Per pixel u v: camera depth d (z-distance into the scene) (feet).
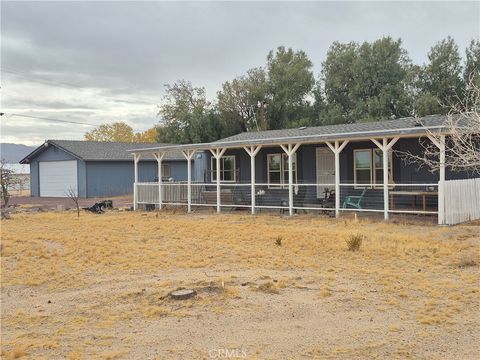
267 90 161.79
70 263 35.50
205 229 49.70
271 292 26.03
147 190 76.07
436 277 28.35
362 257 34.24
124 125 227.40
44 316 23.79
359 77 149.59
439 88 134.00
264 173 71.72
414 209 56.08
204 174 81.56
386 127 59.16
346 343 18.93
